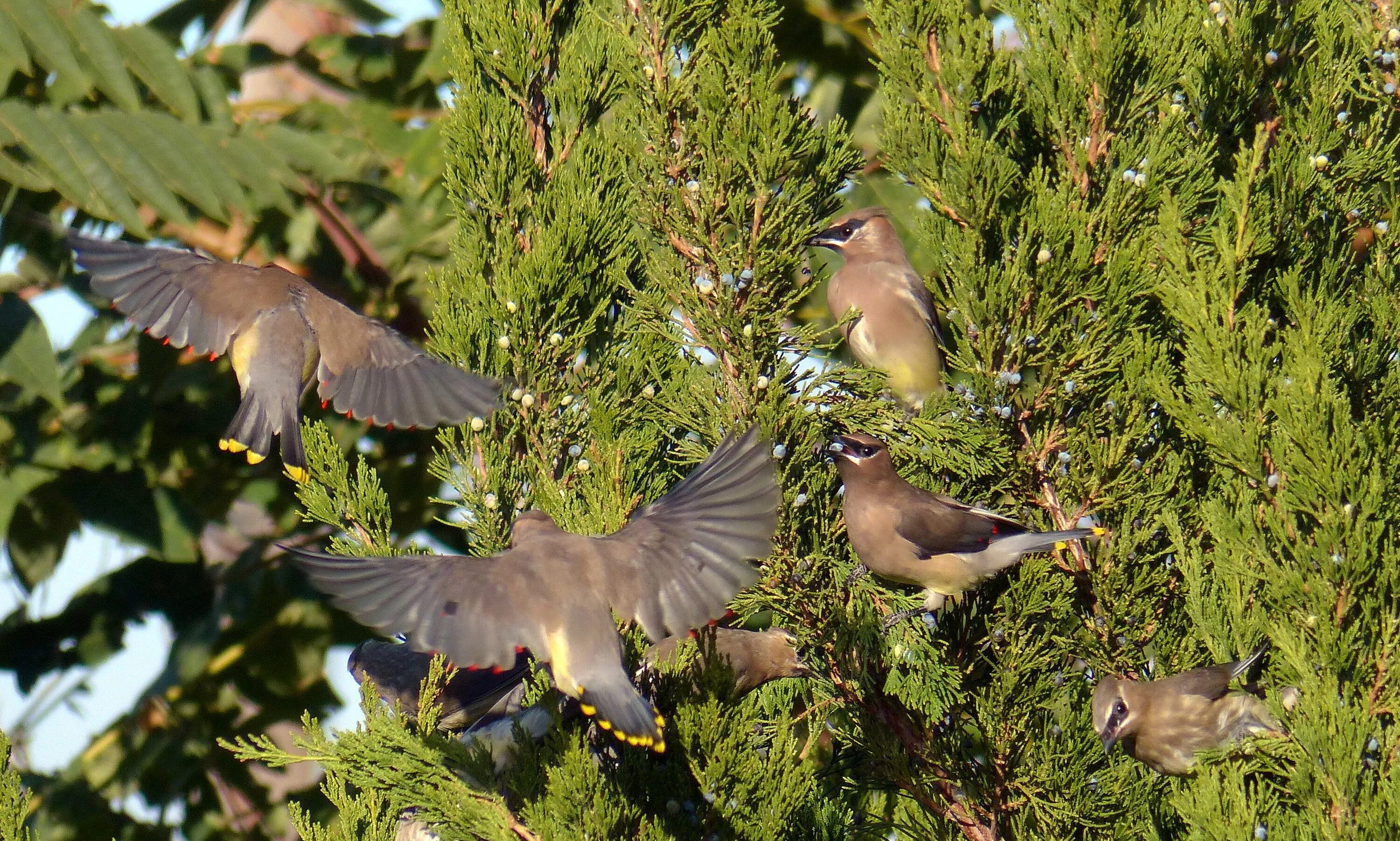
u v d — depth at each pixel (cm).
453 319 1076
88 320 1564
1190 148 1077
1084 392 1040
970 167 1047
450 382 913
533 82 1154
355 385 909
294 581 1569
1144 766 1034
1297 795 811
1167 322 1070
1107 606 1025
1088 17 1086
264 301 915
